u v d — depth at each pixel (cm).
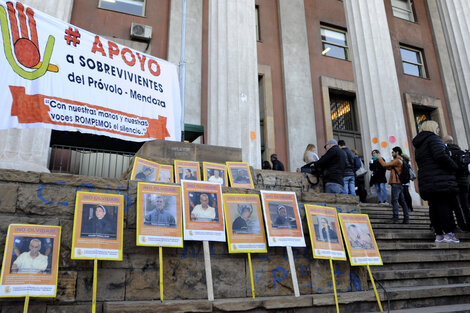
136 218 393
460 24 1389
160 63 760
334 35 1741
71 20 1300
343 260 473
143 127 701
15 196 357
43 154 691
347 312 437
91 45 667
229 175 562
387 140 1129
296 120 1501
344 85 1633
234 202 445
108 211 382
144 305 348
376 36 1229
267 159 1424
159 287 385
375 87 1175
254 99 986
